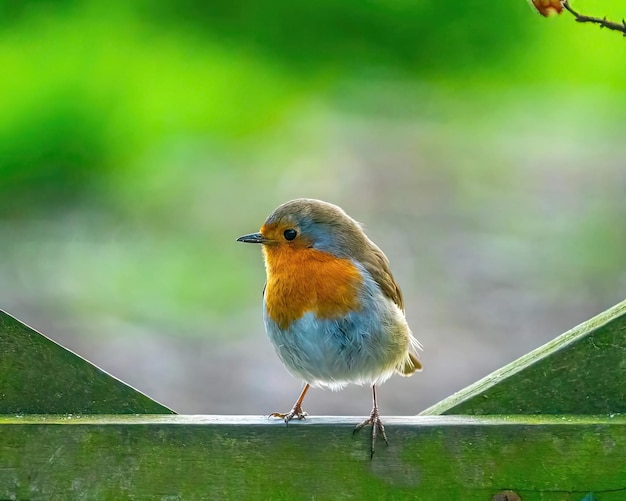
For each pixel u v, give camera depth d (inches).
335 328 250.4
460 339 461.1
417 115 943.7
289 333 253.9
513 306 505.4
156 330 490.6
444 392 413.1
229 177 778.2
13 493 196.7
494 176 764.0
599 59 936.3
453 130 913.5
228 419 202.8
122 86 780.0
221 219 693.3
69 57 772.0
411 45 933.8
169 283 565.6
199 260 606.9
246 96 860.0
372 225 638.5
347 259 255.3
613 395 203.0
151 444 198.1
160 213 702.5
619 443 195.2
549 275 549.0
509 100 968.9
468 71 956.0
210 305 537.6
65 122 747.4
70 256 606.5
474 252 587.5
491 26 929.5
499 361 437.7
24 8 777.6
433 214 658.8
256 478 198.7
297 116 920.9
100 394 206.8
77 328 487.2
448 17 927.0
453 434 197.5
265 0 877.8
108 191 749.9
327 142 852.0
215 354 458.0
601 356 203.2
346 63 923.4
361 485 198.5
